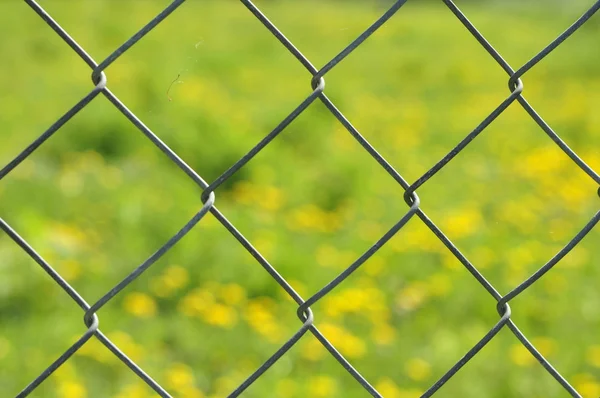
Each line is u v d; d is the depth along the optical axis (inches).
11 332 171.6
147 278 198.5
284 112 382.0
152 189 270.1
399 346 173.3
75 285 191.8
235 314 182.9
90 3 737.0
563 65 548.1
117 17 692.7
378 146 357.1
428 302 195.5
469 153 352.5
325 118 389.4
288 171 301.1
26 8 692.1
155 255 56.1
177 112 336.5
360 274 210.1
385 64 573.6
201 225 229.8
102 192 258.5
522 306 192.4
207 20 730.8
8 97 426.3
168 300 191.5
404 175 309.4
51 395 146.3
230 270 199.5
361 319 184.1
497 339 178.2
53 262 197.6
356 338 175.3
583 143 367.2
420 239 229.0
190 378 152.1
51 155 310.2
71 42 52.6
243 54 585.3
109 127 315.3
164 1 791.1
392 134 378.6
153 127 315.9
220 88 466.3
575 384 159.5
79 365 159.3
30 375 153.2
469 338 176.6
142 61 534.6
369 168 312.0
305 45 637.9
